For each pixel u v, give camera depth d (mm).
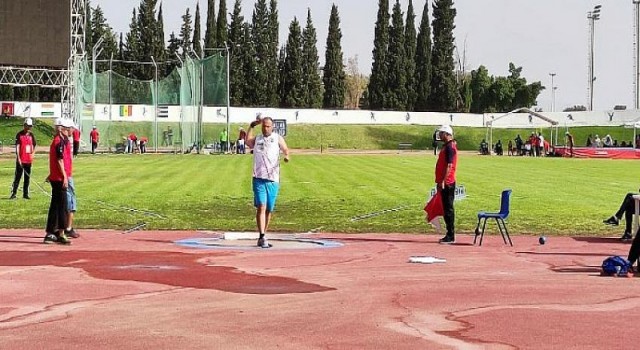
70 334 8531
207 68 79625
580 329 8961
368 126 93250
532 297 10867
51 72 69062
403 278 12367
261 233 16172
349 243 17219
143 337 8430
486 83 122938
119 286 11375
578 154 70250
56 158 16281
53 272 12602
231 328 8867
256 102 110000
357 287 11500
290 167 45938
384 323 9188
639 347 8195
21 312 9594
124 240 17312
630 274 12844
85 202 25625
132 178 35875
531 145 72125
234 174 38844
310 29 112312
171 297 10578
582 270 13422
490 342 8359
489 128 76125
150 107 77625
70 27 63281
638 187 34125
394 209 24234
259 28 109938
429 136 92625
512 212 24125
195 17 113438
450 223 17375
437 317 9539
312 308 9969
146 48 108562
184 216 22406
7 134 74438
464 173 42656
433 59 112312
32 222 20531
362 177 38062
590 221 21953
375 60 111938
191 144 67375
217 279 12062
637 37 92562
